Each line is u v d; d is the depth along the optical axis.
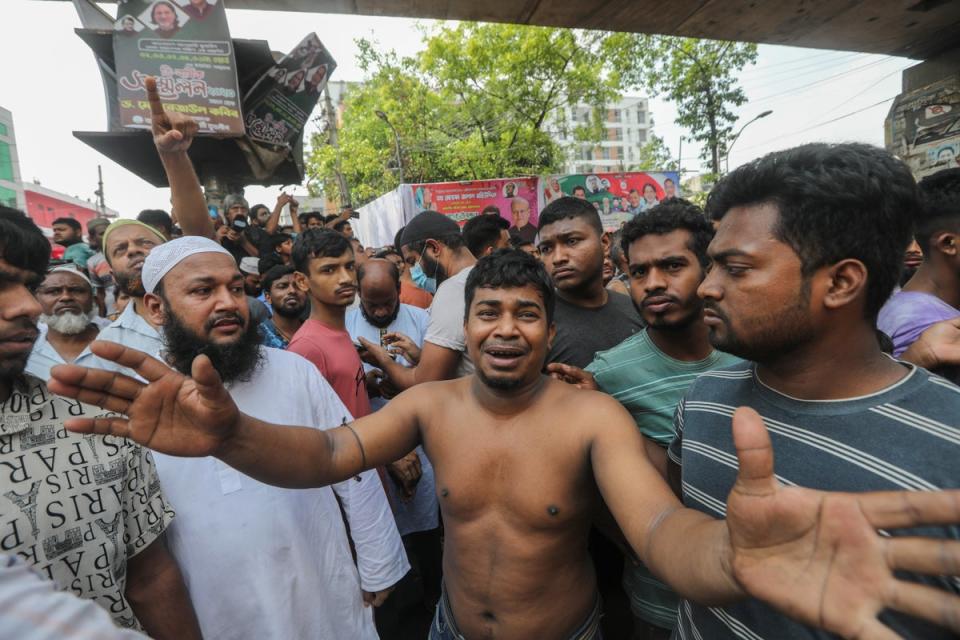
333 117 23.36
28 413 1.16
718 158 20.84
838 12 7.38
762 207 0.86
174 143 2.15
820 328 0.87
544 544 1.38
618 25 7.18
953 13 7.68
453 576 1.49
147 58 4.07
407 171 24.62
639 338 1.87
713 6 6.84
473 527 1.43
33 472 1.15
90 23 4.58
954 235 1.72
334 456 1.32
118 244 2.35
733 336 0.91
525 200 16.48
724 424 1.07
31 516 1.13
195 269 1.58
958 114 9.17
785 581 0.64
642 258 1.66
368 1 5.97
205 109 4.21
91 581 1.21
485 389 1.46
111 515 1.25
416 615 2.94
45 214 35.12
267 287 3.84
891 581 0.60
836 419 0.88
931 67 9.47
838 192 0.80
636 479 1.19
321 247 2.61
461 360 2.48
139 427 0.98
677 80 20.38
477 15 6.66
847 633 0.60
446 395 1.53
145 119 4.10
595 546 2.27
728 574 0.73
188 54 4.16
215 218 5.64
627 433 1.32
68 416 1.23
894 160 0.85
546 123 23.94
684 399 1.26
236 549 1.52
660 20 7.16
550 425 1.39
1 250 1.04
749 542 0.67
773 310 0.86
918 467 0.79
